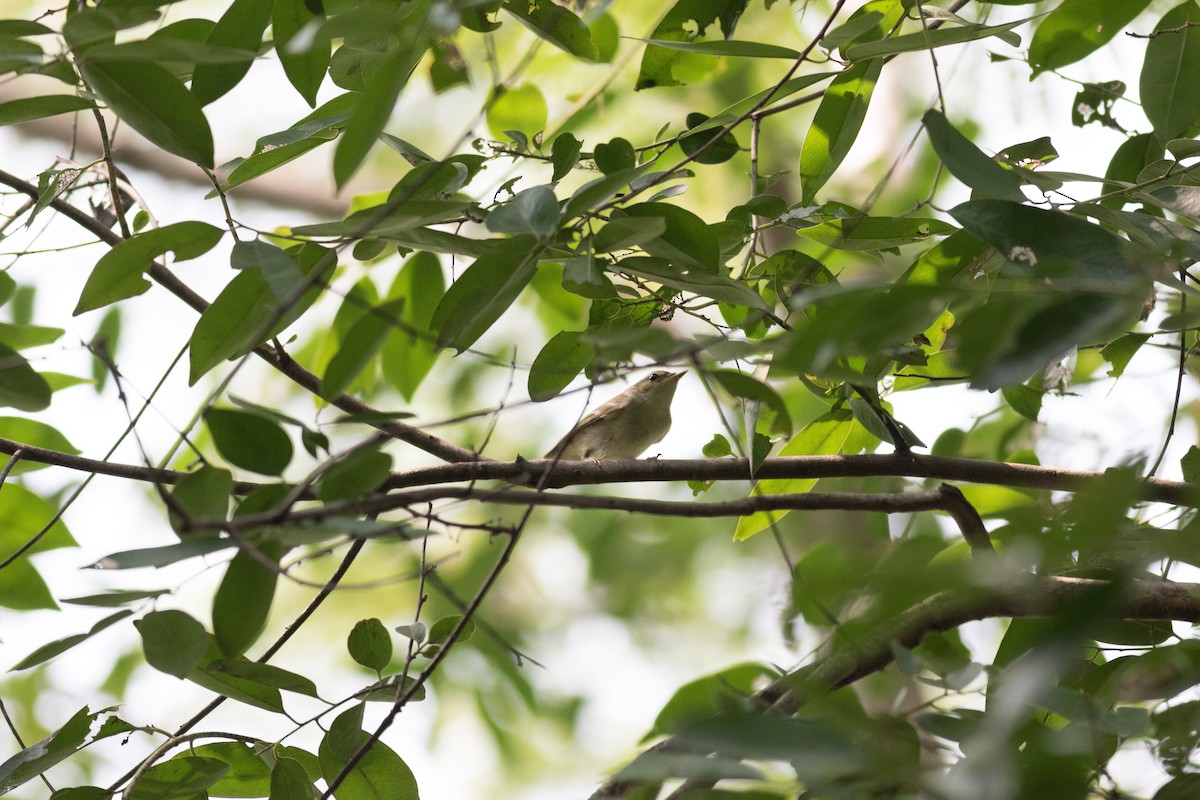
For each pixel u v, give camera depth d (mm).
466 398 17562
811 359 3791
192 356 6500
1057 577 5305
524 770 18891
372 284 9859
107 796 6598
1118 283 4367
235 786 6906
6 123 6230
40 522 9367
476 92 15859
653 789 5406
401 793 6832
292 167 15859
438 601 17547
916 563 3797
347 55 6777
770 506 6699
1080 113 8781
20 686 16297
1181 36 7645
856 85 7684
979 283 6160
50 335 9469
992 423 10859
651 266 6387
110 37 5191
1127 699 5594
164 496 4562
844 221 7191
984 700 5789
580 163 7879
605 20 9836
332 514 4754
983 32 6504
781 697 5359
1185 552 3525
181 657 5324
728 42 7086
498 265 5863
